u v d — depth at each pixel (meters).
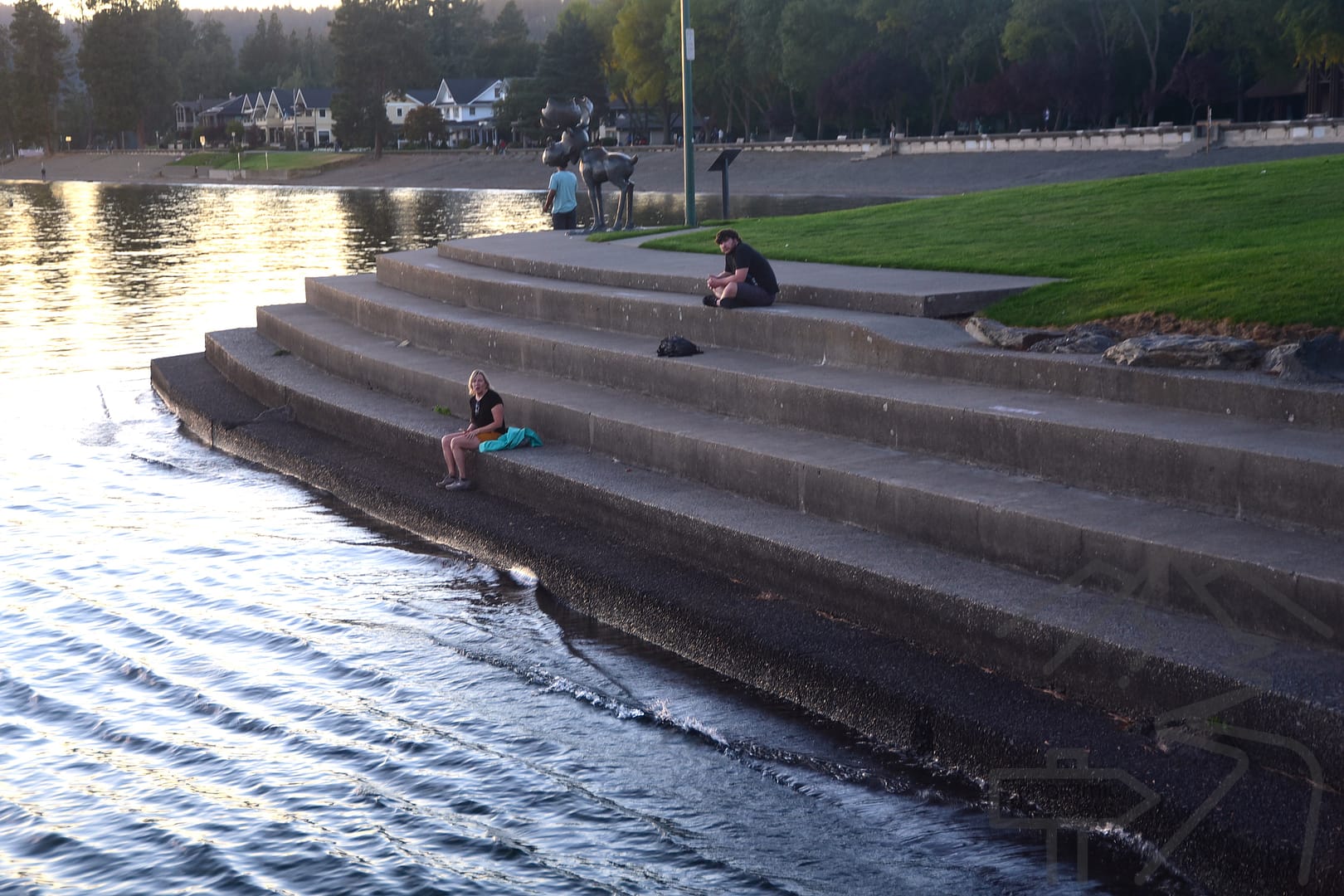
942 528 10.11
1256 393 10.31
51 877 7.38
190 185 132.38
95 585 12.37
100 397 22.00
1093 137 77.19
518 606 11.65
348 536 14.02
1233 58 77.81
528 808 8.02
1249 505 9.16
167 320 30.72
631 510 12.09
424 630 11.09
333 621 11.30
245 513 14.99
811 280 16.42
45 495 15.78
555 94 125.12
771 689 9.53
